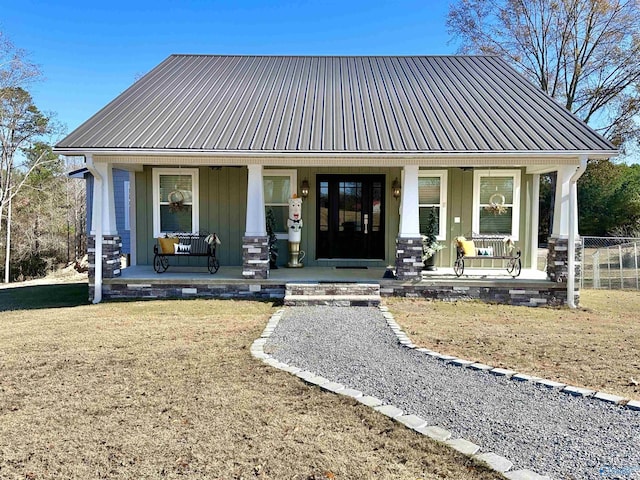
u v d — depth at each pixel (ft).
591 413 12.88
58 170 88.84
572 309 30.04
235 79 43.78
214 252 36.99
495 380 15.43
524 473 9.96
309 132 32.14
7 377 15.76
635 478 9.75
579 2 67.21
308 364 17.08
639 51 64.64
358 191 39.68
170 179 38.81
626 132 66.90
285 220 39.68
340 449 11.03
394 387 14.83
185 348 19.01
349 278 32.55
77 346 19.44
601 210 74.02
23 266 85.15
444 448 11.02
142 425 12.25
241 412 13.00
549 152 28.81
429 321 24.67
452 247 38.42
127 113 34.86
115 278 32.19
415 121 34.04
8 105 78.02
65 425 12.26
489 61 48.65
